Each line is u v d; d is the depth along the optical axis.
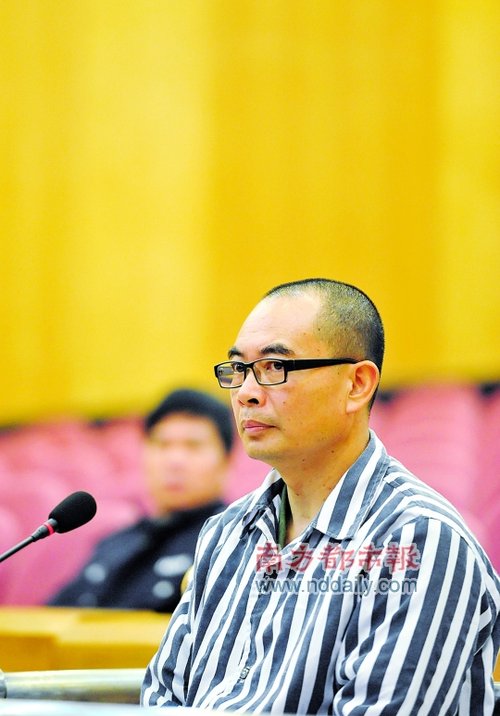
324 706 4.43
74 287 14.70
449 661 4.34
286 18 13.99
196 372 14.18
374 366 4.98
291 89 13.94
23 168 14.95
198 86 14.37
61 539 12.12
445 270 13.09
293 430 4.85
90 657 7.14
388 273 13.33
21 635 7.27
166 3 14.51
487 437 11.82
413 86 13.41
